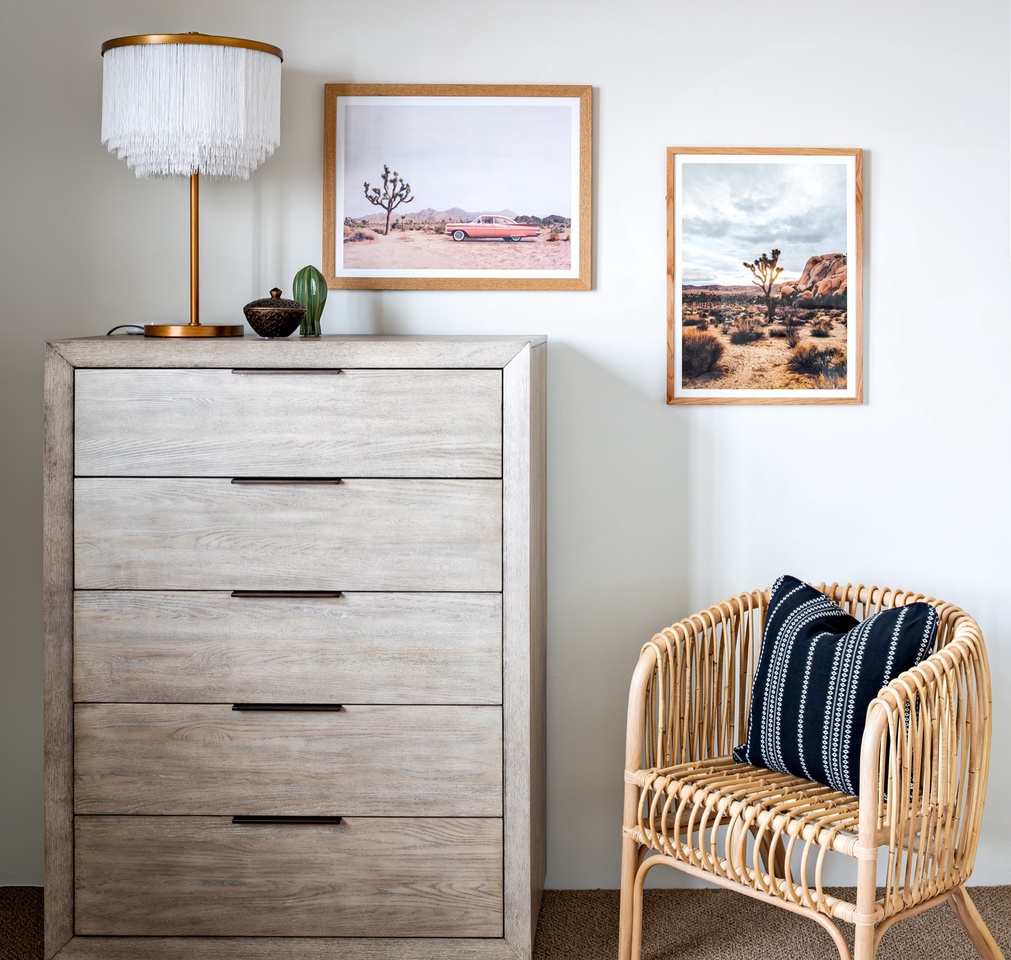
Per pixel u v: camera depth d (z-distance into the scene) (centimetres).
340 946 206
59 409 199
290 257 246
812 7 239
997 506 248
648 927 234
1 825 252
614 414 247
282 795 204
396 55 242
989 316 244
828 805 190
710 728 223
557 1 240
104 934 206
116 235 244
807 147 241
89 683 203
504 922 205
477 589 200
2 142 242
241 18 241
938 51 239
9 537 248
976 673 196
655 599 250
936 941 227
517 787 203
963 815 204
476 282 244
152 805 204
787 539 249
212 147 211
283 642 202
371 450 199
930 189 242
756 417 247
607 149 243
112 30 241
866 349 246
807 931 232
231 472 200
